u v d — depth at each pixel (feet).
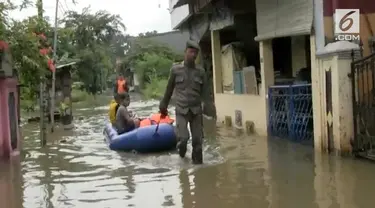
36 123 58.39
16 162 32.07
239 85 46.93
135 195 22.35
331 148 29.73
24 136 46.26
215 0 47.39
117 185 24.57
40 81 36.70
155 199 21.52
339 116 28.35
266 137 39.29
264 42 39.47
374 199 19.92
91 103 109.81
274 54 47.50
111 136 38.19
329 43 29.55
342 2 29.01
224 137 41.11
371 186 21.94
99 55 146.41
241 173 26.20
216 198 21.33
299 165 27.30
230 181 24.44
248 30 50.11
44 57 36.22
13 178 27.09
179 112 29.91
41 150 37.22
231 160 30.17
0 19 31.24
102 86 161.27
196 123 30.01
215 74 54.65
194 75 29.99
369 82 27.58
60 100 56.24
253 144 36.14
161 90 127.54
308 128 34.09
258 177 24.99
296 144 34.65
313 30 31.14
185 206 20.24
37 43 35.04
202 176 25.95
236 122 47.29
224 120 51.29
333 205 19.40
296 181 23.63
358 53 28.30
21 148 38.27
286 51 47.21
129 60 169.89
